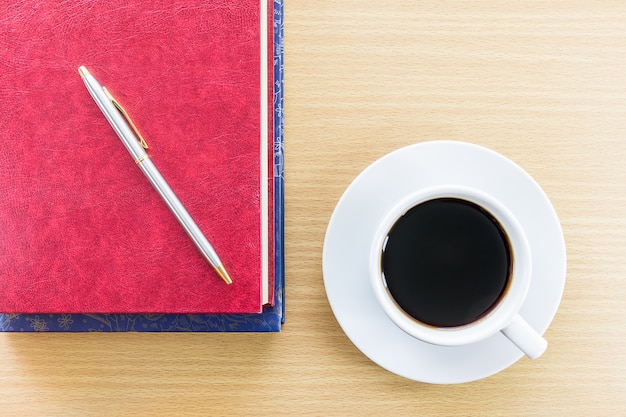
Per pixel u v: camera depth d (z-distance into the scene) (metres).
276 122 0.53
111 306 0.51
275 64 0.53
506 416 0.54
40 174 0.51
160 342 0.54
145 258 0.51
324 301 0.54
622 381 0.54
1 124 0.51
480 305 0.52
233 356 0.54
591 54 0.54
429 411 0.54
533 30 0.54
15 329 0.53
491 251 0.52
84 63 0.50
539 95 0.54
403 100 0.54
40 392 0.54
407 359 0.52
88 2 0.50
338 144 0.54
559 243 0.51
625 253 0.54
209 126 0.50
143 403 0.54
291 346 0.54
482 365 0.52
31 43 0.50
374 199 0.51
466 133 0.54
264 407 0.54
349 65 0.54
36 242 0.51
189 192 0.51
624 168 0.54
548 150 0.54
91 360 0.54
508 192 0.51
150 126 0.50
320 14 0.54
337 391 0.54
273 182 0.52
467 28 0.54
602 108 0.54
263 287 0.51
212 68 0.50
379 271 0.49
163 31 0.50
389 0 0.54
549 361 0.54
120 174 0.51
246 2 0.50
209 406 0.54
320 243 0.54
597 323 0.54
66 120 0.51
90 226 0.51
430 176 0.51
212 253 0.50
